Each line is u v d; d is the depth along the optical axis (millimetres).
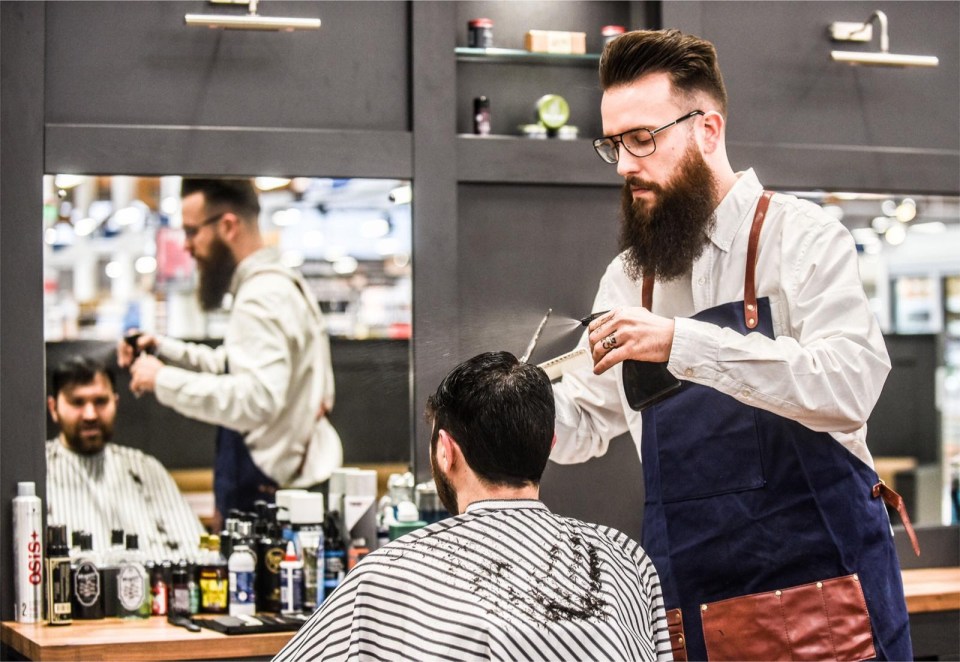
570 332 3375
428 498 3254
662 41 2318
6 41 3057
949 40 3701
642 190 2342
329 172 3227
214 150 3164
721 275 2371
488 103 3373
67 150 3088
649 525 2432
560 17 3488
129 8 3156
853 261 2264
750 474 2307
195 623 3031
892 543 2363
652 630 1924
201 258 4535
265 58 3230
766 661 2262
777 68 3535
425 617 1753
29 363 3064
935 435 5238
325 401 4484
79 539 3182
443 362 3270
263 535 3305
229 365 4426
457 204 3324
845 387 2105
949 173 3631
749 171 2406
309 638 1824
